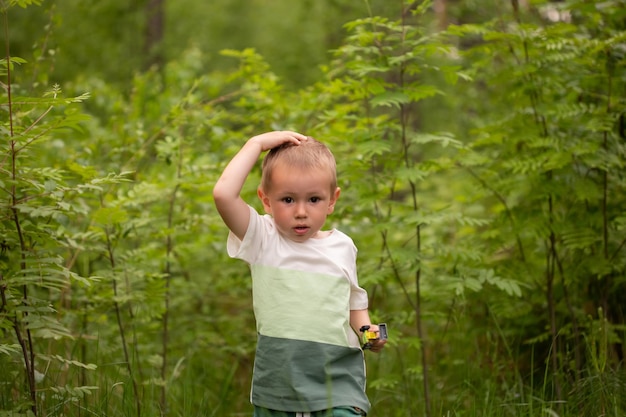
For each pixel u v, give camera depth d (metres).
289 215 2.95
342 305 2.97
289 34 15.70
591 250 4.73
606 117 4.46
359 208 5.13
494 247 4.76
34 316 3.11
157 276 4.41
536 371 4.69
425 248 4.62
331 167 3.01
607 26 4.87
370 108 5.32
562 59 4.50
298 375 2.86
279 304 2.92
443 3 8.70
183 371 5.22
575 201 4.82
